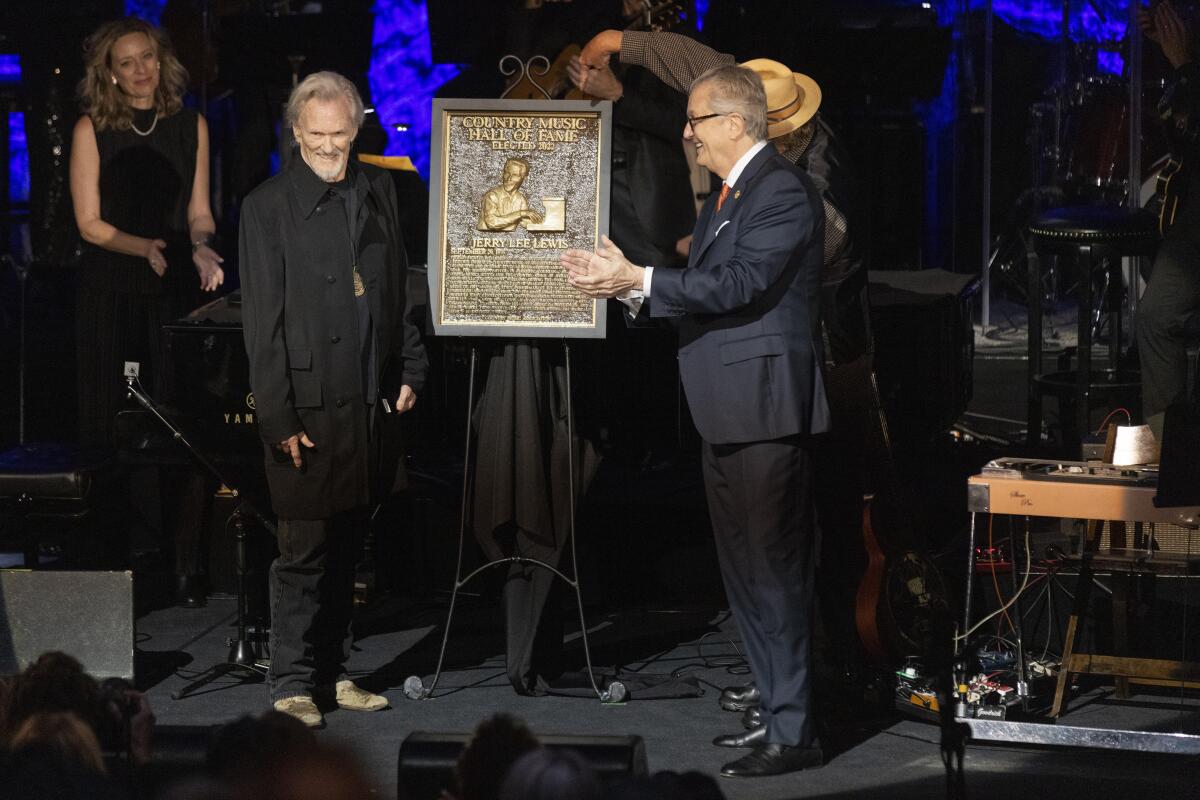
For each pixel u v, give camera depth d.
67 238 22.64
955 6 28.48
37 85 22.34
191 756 6.75
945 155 28.91
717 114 9.78
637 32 12.20
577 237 10.79
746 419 9.69
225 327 13.31
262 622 13.44
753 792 9.46
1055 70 27.69
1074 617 11.02
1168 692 11.42
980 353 26.83
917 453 16.56
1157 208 19.86
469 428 11.52
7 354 24.83
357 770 4.66
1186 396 14.64
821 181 11.52
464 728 10.66
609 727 10.74
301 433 10.63
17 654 10.74
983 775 9.75
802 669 9.92
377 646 12.91
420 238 16.47
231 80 20.45
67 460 12.91
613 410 16.97
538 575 11.34
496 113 10.77
